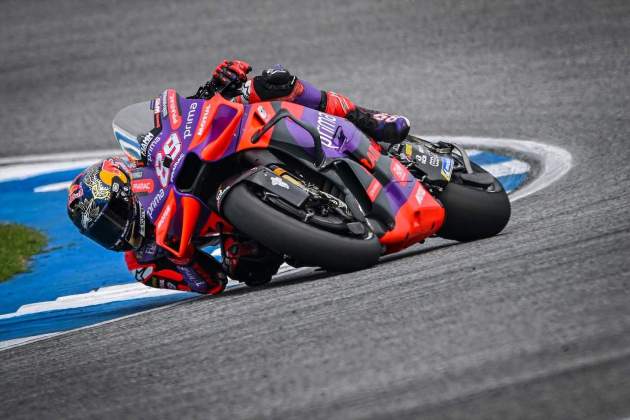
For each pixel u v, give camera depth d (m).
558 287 13.77
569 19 42.94
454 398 10.91
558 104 33.06
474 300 13.91
